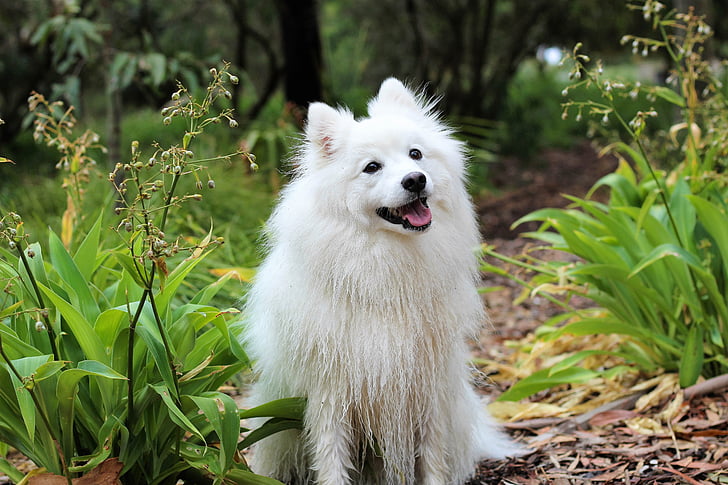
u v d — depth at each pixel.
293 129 8.58
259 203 6.92
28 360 2.58
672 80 4.56
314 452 3.16
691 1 6.75
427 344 3.07
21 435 2.77
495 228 9.99
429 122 3.36
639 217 4.05
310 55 10.03
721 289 4.26
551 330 5.12
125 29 11.44
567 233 4.40
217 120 2.62
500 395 4.58
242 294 4.78
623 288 4.48
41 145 11.21
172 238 5.04
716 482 3.15
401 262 2.96
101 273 3.46
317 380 3.03
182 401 2.80
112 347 2.85
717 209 3.92
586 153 15.73
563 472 3.45
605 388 4.48
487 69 17.28
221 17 13.65
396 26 15.55
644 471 3.35
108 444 2.66
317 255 2.94
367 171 2.94
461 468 3.40
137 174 2.69
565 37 16.08
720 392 4.01
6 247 4.45
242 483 2.84
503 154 14.89
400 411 3.09
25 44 11.44
